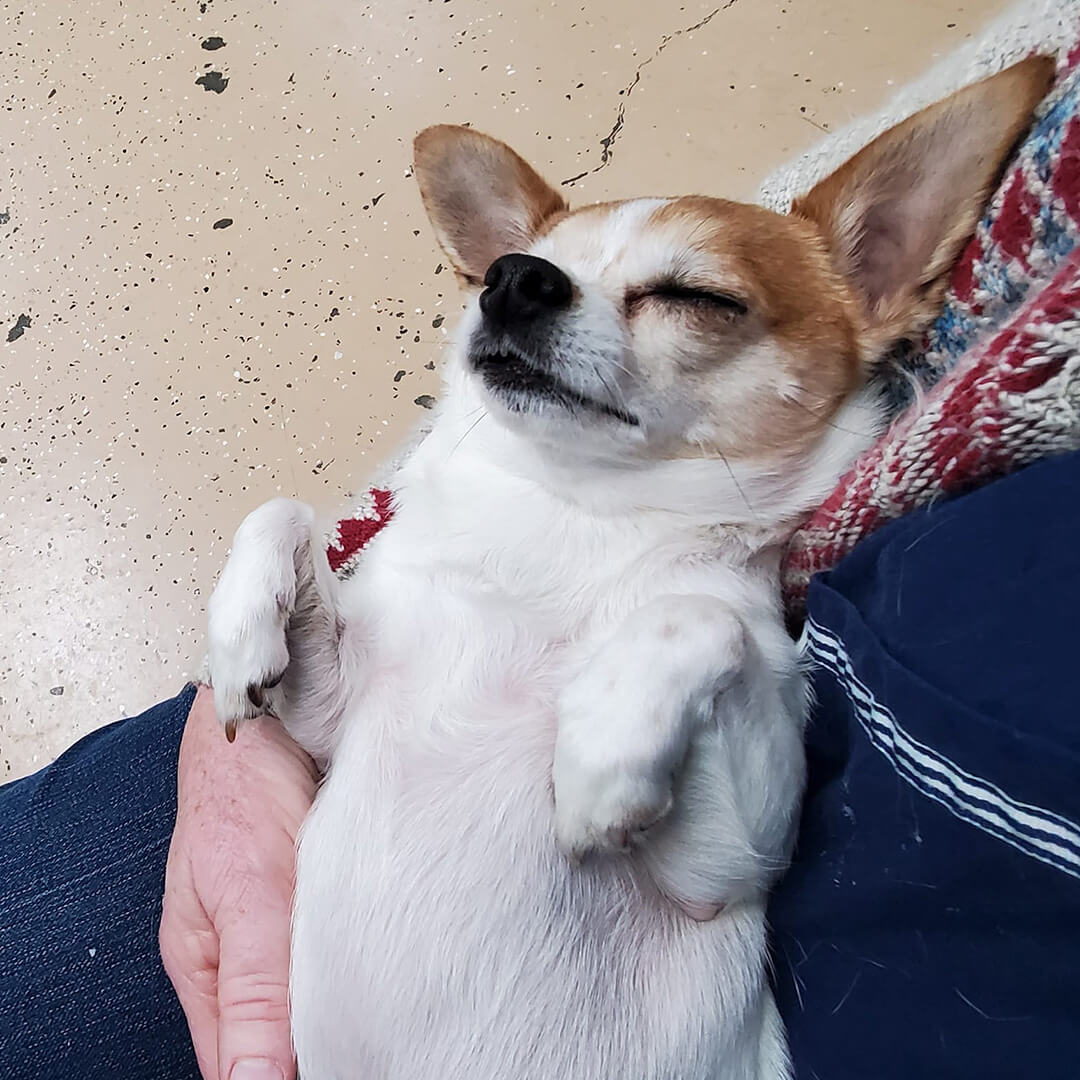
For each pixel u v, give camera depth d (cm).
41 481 61
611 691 27
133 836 41
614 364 31
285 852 33
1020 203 27
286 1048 31
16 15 74
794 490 33
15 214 68
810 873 28
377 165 64
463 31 66
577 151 61
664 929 29
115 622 58
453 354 35
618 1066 27
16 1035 38
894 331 32
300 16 69
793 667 30
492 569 32
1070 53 27
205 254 64
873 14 60
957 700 22
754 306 32
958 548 23
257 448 59
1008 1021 22
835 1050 26
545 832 29
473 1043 27
